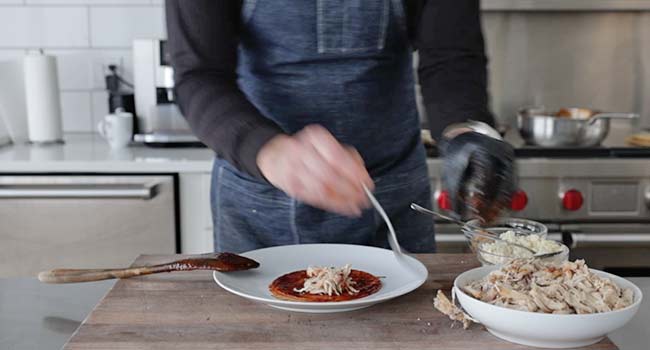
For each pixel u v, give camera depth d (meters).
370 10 1.10
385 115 1.17
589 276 0.78
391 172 1.19
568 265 0.80
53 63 2.10
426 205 1.26
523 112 2.22
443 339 0.76
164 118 2.03
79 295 0.95
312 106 1.13
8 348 0.77
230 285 0.89
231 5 1.05
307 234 1.16
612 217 1.86
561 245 0.93
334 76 1.12
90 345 0.74
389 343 0.75
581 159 1.84
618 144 2.04
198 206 1.87
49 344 0.79
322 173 0.77
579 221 1.86
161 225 1.86
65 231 1.85
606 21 2.35
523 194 1.82
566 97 2.39
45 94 2.09
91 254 1.87
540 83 2.38
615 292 0.75
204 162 1.83
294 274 0.93
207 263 0.93
